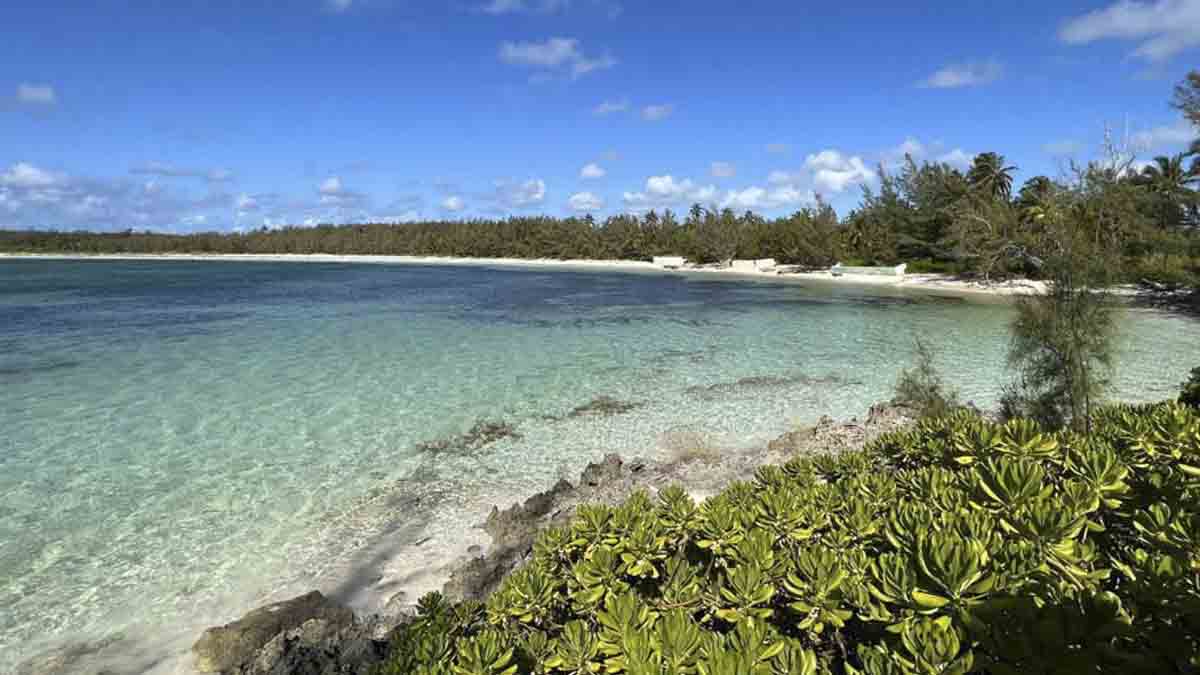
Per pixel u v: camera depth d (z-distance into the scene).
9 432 11.78
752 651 2.29
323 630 5.59
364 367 17.66
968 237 43.59
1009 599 2.29
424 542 7.70
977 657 2.12
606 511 3.98
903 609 2.53
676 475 9.06
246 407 13.53
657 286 50.56
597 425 12.34
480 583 6.41
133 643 5.82
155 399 14.16
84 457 10.50
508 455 10.72
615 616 2.74
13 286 48.62
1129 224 32.62
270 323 27.08
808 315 29.80
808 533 3.46
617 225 99.44
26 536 7.80
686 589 3.04
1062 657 2.03
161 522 8.19
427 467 10.16
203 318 28.80
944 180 54.38
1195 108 29.52
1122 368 15.72
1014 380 14.27
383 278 62.69
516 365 17.94
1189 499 3.21
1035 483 3.30
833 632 2.89
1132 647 2.10
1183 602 2.16
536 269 84.06
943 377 15.73
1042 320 7.75
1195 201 31.17
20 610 6.30
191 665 5.49
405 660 3.08
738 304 35.34
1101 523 3.34
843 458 4.82
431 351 20.19
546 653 2.79
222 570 7.06
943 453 4.58
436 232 122.62
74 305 34.34
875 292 42.62
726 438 11.56
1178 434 4.07
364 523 8.20
